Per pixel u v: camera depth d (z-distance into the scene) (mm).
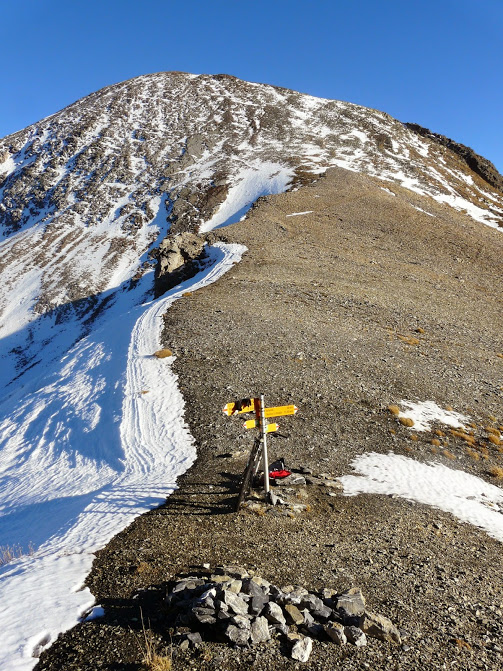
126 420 20672
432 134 163625
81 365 30734
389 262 60250
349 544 10211
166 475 14773
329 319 35906
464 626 7629
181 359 26547
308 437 18438
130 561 8445
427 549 10656
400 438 19750
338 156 125312
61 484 17109
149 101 175375
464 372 30297
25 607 6781
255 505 11562
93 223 121125
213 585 6824
